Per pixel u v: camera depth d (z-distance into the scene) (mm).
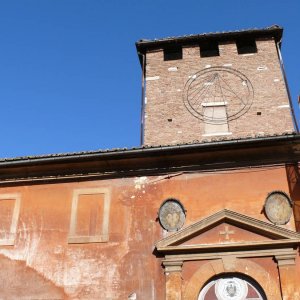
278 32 20656
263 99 19031
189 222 13125
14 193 14562
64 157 14312
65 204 14078
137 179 14109
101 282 12688
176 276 12344
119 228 13406
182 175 13906
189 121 18859
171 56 21406
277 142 13570
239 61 20203
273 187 13273
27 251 13516
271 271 12109
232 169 13727
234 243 12484
